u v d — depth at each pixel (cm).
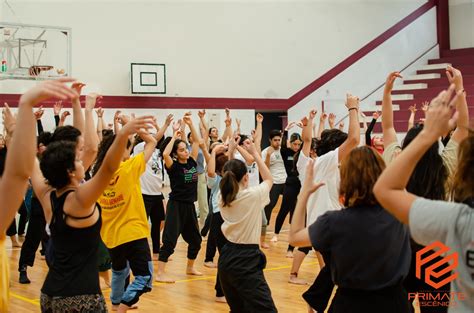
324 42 1684
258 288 446
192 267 762
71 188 318
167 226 722
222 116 1520
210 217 781
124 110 1391
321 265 605
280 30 1614
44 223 715
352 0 1739
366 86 1772
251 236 452
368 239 281
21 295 664
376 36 1792
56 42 1291
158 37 1439
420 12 1914
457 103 368
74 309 311
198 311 593
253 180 773
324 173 523
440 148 458
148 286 516
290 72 1627
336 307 294
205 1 1502
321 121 820
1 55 1170
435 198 350
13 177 247
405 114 1614
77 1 1332
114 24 1381
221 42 1526
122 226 509
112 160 294
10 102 1231
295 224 305
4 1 1241
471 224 206
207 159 710
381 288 282
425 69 1886
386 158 396
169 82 1452
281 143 990
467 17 1950
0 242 289
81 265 314
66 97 245
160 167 809
